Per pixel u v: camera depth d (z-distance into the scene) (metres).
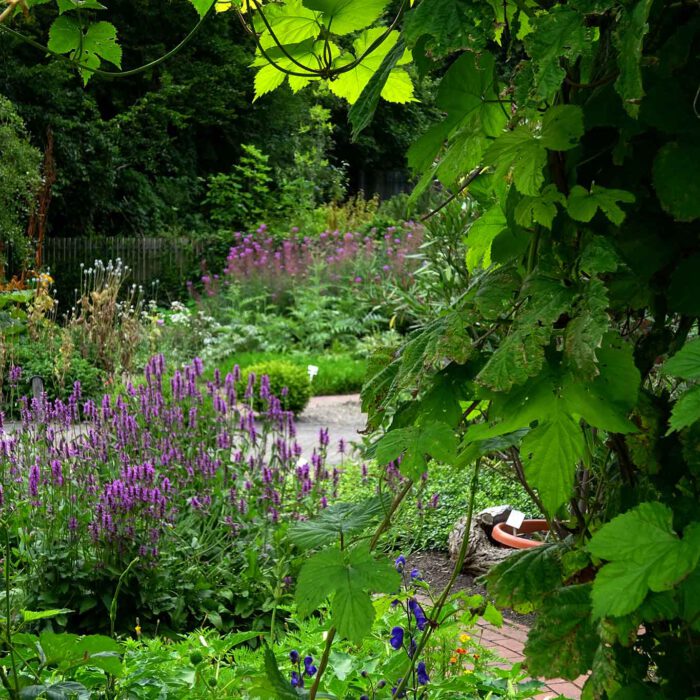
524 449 0.99
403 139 29.28
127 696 2.38
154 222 21.84
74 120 20.22
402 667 2.42
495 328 1.12
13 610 2.30
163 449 4.99
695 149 0.99
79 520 4.32
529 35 0.95
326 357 14.32
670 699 1.05
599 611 0.87
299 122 25.84
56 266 18.23
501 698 2.56
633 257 1.05
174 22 22.64
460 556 1.39
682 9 1.01
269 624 4.26
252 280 16.70
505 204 1.27
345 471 7.10
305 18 1.36
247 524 4.86
